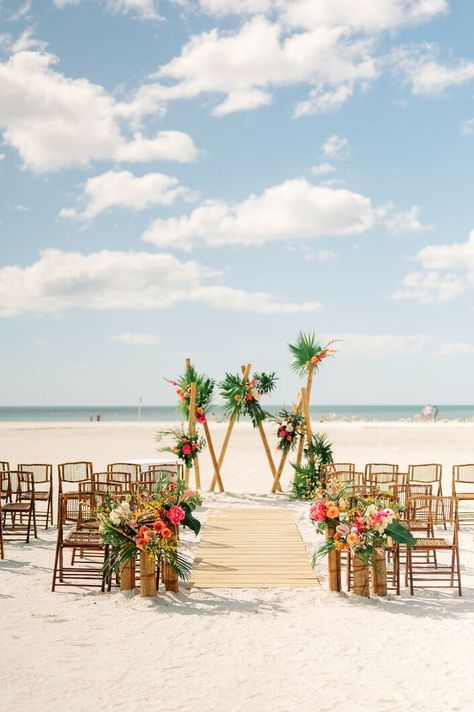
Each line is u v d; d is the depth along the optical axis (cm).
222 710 408
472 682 452
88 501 793
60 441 2895
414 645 528
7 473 1000
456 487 1467
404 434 3425
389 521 670
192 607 640
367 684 450
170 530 680
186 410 1441
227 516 1134
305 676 464
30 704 416
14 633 556
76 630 566
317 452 1385
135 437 3167
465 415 10562
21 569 793
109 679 457
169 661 493
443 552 898
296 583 732
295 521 1094
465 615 615
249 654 507
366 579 676
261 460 2097
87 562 768
